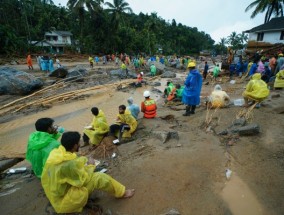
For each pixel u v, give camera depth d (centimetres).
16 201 371
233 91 1207
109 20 4888
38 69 2389
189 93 732
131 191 355
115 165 454
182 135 582
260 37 2769
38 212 336
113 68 2714
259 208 319
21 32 4491
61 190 289
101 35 4903
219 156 455
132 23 7444
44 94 1395
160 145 527
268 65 1382
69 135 294
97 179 312
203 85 1541
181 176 393
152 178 393
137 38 5712
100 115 610
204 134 581
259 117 666
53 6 5769
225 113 731
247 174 393
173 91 1132
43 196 377
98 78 1984
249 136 542
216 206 324
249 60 2195
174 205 329
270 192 347
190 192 354
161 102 1193
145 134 613
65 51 4669
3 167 527
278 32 2539
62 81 1764
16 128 868
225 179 382
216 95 808
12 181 462
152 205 331
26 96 1325
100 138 612
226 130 579
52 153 292
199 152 473
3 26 3412
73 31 5541
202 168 414
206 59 5838
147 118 748
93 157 511
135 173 412
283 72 1067
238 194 346
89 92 1473
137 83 1719
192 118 734
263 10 3180
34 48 3869
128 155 495
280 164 417
